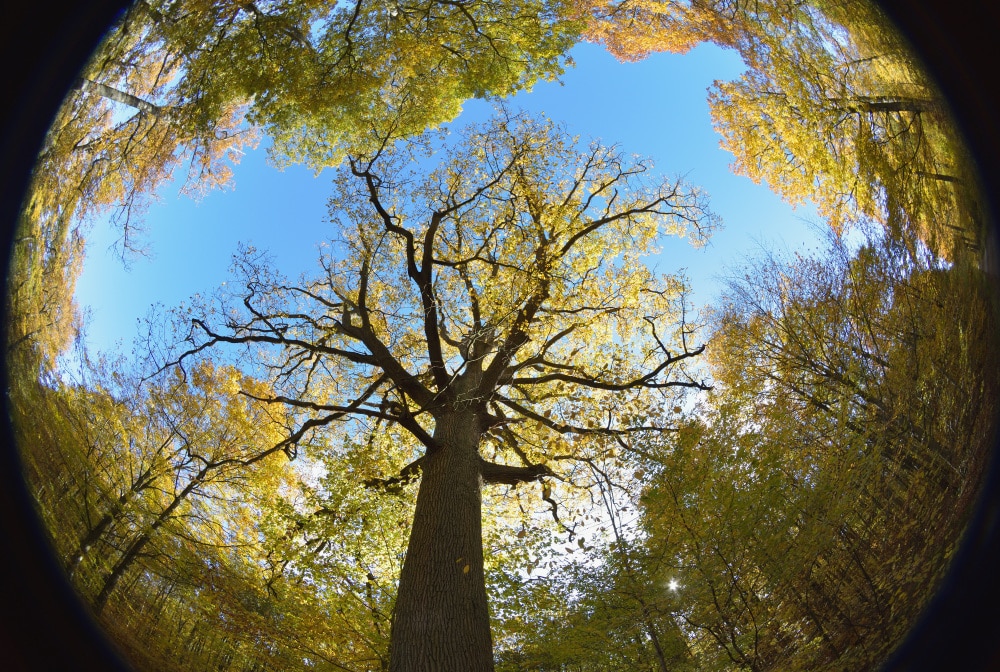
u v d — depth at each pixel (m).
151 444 8.45
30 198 5.62
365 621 8.05
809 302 10.38
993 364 5.68
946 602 4.47
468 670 4.79
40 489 5.35
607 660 7.58
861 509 7.27
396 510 9.11
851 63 7.10
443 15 9.84
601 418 9.31
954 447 6.11
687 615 7.35
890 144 6.95
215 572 7.78
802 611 6.96
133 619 5.65
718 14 9.08
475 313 9.70
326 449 9.14
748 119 9.89
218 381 9.51
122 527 6.57
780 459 8.31
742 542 7.29
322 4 8.91
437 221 8.16
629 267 10.48
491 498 11.23
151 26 6.71
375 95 10.30
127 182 7.61
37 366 6.18
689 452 7.90
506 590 8.08
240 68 8.76
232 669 6.73
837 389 9.34
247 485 9.97
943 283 6.71
